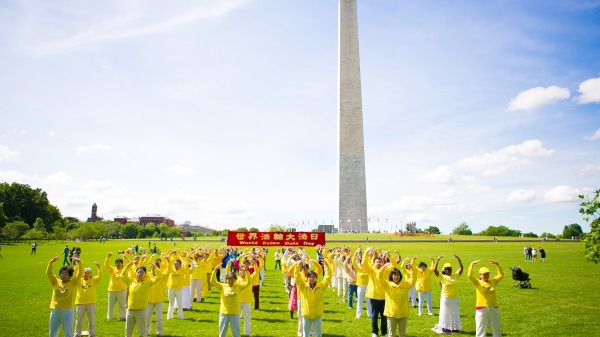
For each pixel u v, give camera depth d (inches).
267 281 1230.9
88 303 532.1
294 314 717.9
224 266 960.9
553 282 1075.9
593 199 546.6
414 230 4141.2
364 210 3420.3
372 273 531.5
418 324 622.5
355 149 3462.1
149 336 554.3
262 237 1108.5
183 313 709.9
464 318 671.8
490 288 465.7
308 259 487.2
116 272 650.2
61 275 454.3
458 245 2733.8
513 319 656.4
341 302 839.7
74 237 4527.6
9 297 877.8
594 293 908.0
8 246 3107.8
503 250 2303.2
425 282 693.3
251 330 602.5
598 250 535.2
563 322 633.6
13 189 4286.4
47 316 689.0
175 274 664.4
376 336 522.3
